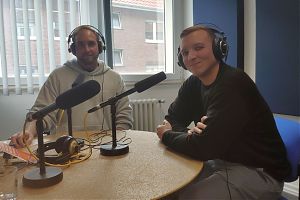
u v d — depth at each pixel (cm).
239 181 113
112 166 102
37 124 88
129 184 86
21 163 105
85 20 253
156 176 92
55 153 114
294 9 193
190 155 111
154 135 150
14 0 224
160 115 291
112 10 277
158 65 308
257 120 120
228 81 118
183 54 133
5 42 227
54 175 87
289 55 198
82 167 102
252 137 120
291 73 198
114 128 120
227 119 111
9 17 226
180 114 156
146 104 278
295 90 196
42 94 199
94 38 198
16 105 239
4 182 85
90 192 80
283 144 127
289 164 125
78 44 197
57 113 175
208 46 127
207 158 108
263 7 214
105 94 204
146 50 299
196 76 139
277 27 205
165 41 311
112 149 116
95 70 207
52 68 239
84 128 174
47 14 235
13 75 233
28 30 229
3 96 235
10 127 240
